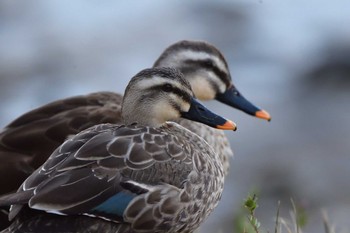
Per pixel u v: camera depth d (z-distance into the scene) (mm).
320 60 20984
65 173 7586
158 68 8969
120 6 23625
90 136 8031
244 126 17859
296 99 19547
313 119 18625
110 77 20859
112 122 10016
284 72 20734
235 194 15734
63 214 7426
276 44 21875
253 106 11602
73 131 9852
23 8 23766
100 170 7664
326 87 20000
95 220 7602
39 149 9688
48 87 20578
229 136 17609
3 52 21828
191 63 11359
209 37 22234
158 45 22016
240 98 11641
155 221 7852
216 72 11438
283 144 17469
